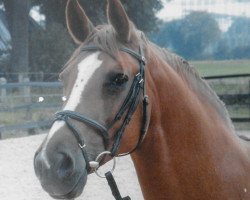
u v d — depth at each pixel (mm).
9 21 22203
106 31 2518
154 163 2750
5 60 22156
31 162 8203
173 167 2752
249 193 2861
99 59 2439
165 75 2727
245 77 13680
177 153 2744
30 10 22766
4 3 22078
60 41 22109
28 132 12430
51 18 22578
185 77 2895
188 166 2752
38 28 22484
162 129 2727
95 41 2486
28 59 21734
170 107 2727
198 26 21562
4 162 8180
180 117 2746
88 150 2375
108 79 2414
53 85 13062
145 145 2723
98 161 2422
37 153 2346
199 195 2773
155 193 2803
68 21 2682
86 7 19500
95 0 19438
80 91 2398
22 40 20141
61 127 2354
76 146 2346
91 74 2414
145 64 2588
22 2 20125
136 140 2588
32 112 13492
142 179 2816
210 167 2773
